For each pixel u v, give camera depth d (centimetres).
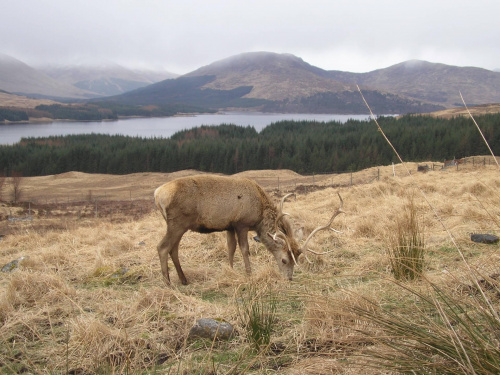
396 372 277
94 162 9494
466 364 245
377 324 315
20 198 4947
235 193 636
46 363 359
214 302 499
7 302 480
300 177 6319
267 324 383
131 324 425
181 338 389
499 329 269
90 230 1161
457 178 1838
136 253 790
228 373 314
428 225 748
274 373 318
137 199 4638
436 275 471
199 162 9262
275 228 627
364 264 591
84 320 419
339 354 299
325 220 944
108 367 337
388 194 1234
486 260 433
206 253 765
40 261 732
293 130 13025
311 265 645
